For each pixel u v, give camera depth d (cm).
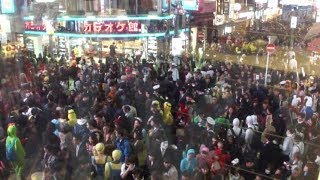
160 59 941
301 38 866
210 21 996
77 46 1030
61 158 574
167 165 559
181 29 992
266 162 539
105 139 605
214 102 696
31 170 605
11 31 1091
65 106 700
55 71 912
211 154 554
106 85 795
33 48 1072
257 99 680
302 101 651
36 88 830
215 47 962
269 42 907
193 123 645
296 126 594
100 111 680
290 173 520
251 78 778
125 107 682
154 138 602
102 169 564
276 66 823
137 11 991
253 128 586
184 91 759
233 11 988
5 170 605
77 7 1028
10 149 605
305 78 762
